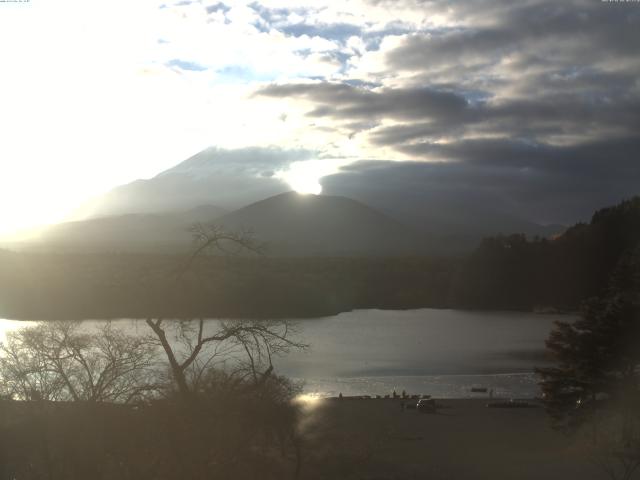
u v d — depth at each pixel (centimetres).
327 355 10094
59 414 2102
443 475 3816
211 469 2088
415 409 6272
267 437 2377
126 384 2259
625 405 4478
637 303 4903
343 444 4116
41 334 2342
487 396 7319
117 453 2066
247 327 2366
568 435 4697
